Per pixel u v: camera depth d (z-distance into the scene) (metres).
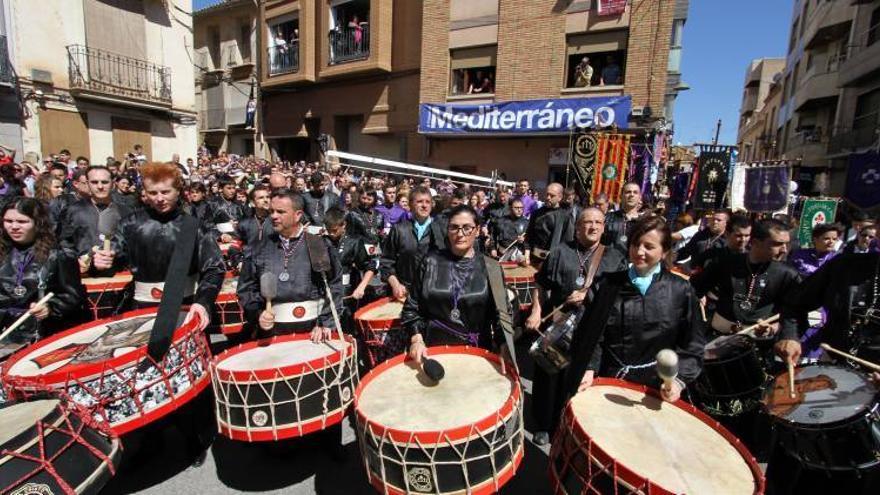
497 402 2.40
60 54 13.69
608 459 1.91
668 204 11.61
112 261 3.78
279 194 3.43
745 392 2.92
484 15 14.48
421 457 2.08
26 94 13.11
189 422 3.27
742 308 3.59
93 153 14.79
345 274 5.46
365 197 7.62
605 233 5.57
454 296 3.09
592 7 12.72
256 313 3.45
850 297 2.51
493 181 12.95
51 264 3.35
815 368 2.51
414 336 3.00
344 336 3.23
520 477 3.35
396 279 4.83
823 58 26.27
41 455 1.87
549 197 6.09
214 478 3.24
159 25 15.88
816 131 26.19
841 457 2.14
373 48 17.33
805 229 8.48
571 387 2.79
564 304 3.59
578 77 13.15
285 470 3.33
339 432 3.37
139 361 2.54
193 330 2.88
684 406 2.41
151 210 3.42
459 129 14.83
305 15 19.36
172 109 16.45
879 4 20.00
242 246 5.93
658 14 11.91
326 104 20.08
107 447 2.17
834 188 22.45
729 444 2.16
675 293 2.67
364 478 3.26
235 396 2.64
